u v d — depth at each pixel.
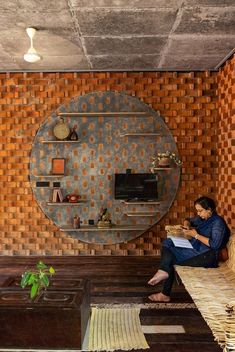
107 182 6.36
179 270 3.96
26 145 6.37
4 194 6.38
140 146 6.34
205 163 6.34
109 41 4.82
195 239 4.28
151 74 6.32
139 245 6.36
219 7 3.80
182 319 3.70
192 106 6.34
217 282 3.59
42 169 6.35
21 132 6.37
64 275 5.28
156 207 6.34
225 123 5.94
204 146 6.34
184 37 4.70
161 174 6.35
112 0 3.62
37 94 6.35
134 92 6.32
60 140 6.25
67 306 2.84
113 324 3.57
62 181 6.34
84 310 3.11
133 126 6.32
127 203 6.18
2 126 6.34
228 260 4.09
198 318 3.72
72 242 6.39
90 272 5.45
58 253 6.38
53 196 6.25
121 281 5.01
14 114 6.35
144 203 6.18
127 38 4.71
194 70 6.30
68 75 6.33
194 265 4.07
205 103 6.33
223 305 3.02
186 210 6.33
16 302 2.92
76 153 6.36
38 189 6.36
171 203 6.33
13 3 3.66
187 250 4.14
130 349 3.10
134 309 3.93
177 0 3.64
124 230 6.29
